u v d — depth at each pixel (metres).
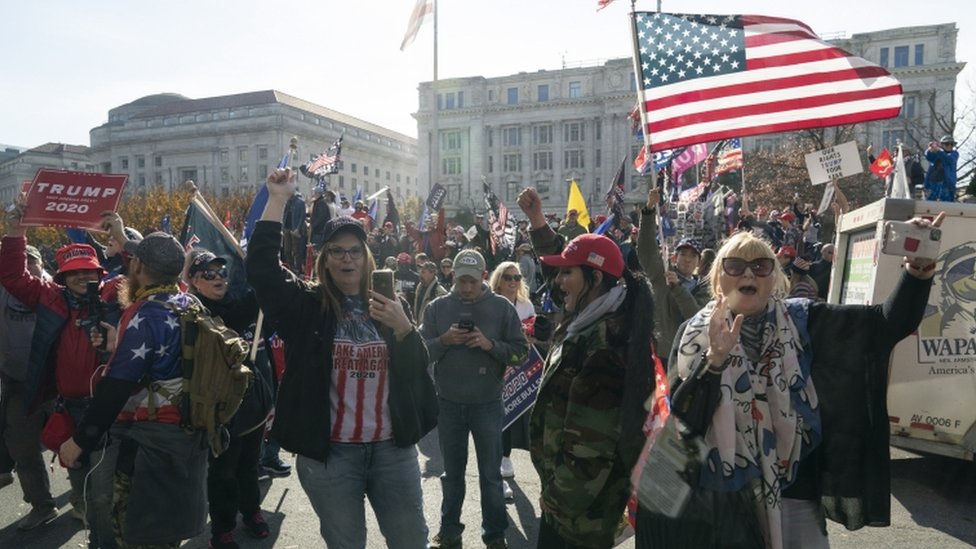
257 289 2.88
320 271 3.01
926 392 5.49
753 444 2.51
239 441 4.32
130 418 3.15
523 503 5.29
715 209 14.60
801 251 14.45
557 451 2.65
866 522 2.59
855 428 2.59
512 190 86.69
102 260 6.88
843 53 4.87
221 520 4.27
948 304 5.45
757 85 4.93
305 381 2.88
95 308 3.71
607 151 81.50
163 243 3.17
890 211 5.32
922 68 66.06
